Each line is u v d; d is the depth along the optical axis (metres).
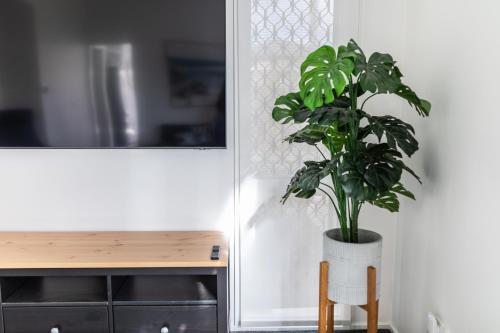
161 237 2.03
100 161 2.10
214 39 1.90
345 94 1.67
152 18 1.88
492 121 1.26
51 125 1.94
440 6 1.61
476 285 1.35
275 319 2.22
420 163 1.81
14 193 2.10
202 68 1.91
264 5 2.01
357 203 1.58
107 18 1.87
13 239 1.98
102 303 1.73
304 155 2.11
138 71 1.91
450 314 1.54
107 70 1.90
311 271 2.20
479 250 1.33
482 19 1.31
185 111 1.94
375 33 2.03
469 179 1.39
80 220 2.13
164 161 2.11
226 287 1.72
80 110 1.93
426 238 1.76
